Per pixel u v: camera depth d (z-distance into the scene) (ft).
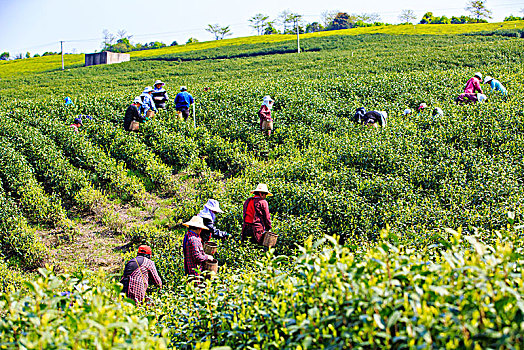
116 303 14.57
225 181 48.98
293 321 12.26
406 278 12.39
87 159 52.11
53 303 12.74
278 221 33.47
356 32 308.60
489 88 68.18
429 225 31.01
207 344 11.13
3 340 11.78
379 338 11.43
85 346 11.50
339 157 46.37
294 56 195.93
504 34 214.69
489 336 9.52
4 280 30.68
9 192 44.29
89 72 205.16
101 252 35.76
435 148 46.24
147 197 45.39
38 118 67.97
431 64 119.34
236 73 149.89
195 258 25.50
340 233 33.04
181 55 247.91
